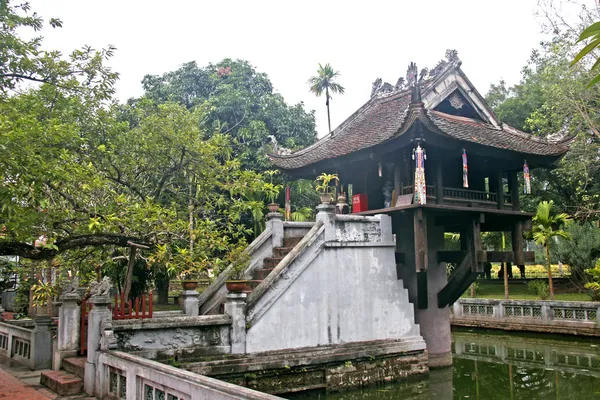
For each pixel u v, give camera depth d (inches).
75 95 420.2
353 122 605.3
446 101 563.2
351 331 437.4
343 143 547.8
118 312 367.9
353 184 575.5
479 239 493.0
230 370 361.7
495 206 522.3
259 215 847.1
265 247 498.3
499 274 1327.5
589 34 103.6
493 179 544.4
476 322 880.9
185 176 480.7
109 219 334.6
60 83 403.2
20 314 719.7
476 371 532.4
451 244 1219.9
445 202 470.0
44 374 341.7
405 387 451.2
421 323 519.5
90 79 418.3
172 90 1127.0
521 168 534.0
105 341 304.2
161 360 338.0
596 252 995.3
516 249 538.3
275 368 384.2
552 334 762.8
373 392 432.5
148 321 333.7
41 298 446.9
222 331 368.8
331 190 620.4
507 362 587.5
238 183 463.8
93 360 307.3
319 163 536.7
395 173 481.4
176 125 470.6
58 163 334.0
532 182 1158.3
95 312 315.9
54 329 457.1
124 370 266.1
